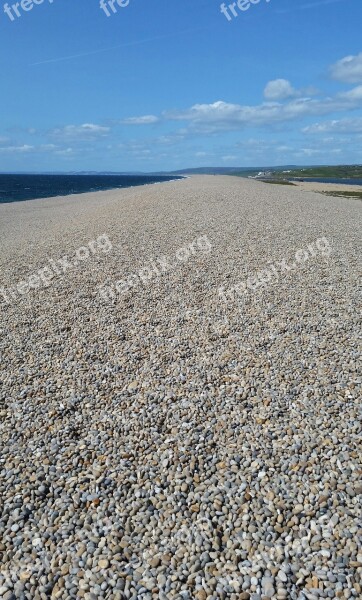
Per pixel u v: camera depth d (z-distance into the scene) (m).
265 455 4.35
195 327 6.96
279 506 3.79
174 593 3.15
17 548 3.51
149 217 14.76
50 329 7.02
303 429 4.69
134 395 5.33
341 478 4.06
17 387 5.51
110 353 6.26
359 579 3.19
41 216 21.75
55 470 4.25
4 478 4.16
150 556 3.41
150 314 7.46
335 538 3.49
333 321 7.08
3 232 16.66
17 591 3.19
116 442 4.59
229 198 19.61
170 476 4.15
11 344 6.58
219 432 4.69
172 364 5.93
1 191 58.06
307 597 3.09
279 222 14.06
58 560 3.40
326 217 16.11
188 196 19.92
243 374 5.68
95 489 4.02
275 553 3.39
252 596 3.11
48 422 4.89
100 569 3.32
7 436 4.69
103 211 17.73
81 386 5.51
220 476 4.13
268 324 7.01
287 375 5.62
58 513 3.81
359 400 5.11
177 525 3.66
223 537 3.55
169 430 4.75
